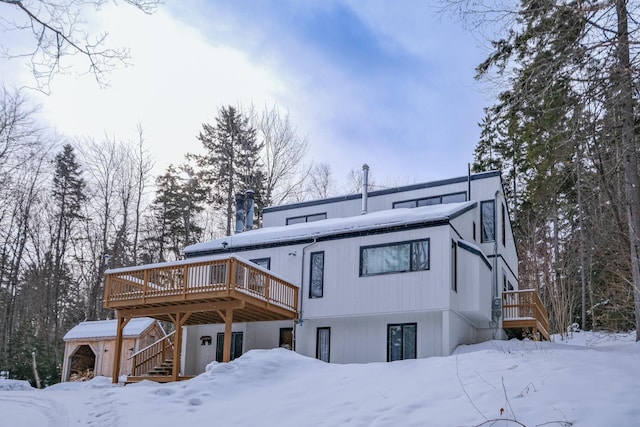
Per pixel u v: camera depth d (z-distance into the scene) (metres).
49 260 37.00
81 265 38.38
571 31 8.27
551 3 8.19
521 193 38.50
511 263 24.53
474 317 18.89
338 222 20.83
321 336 19.25
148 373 19.61
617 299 22.41
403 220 18.23
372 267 18.56
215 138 44.34
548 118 9.14
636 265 12.96
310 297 19.45
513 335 21.92
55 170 40.53
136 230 38.44
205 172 43.81
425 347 17.47
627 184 12.62
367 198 24.36
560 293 31.52
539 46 8.65
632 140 9.88
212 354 21.23
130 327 23.44
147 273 17.64
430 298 17.25
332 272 19.27
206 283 16.59
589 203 20.12
